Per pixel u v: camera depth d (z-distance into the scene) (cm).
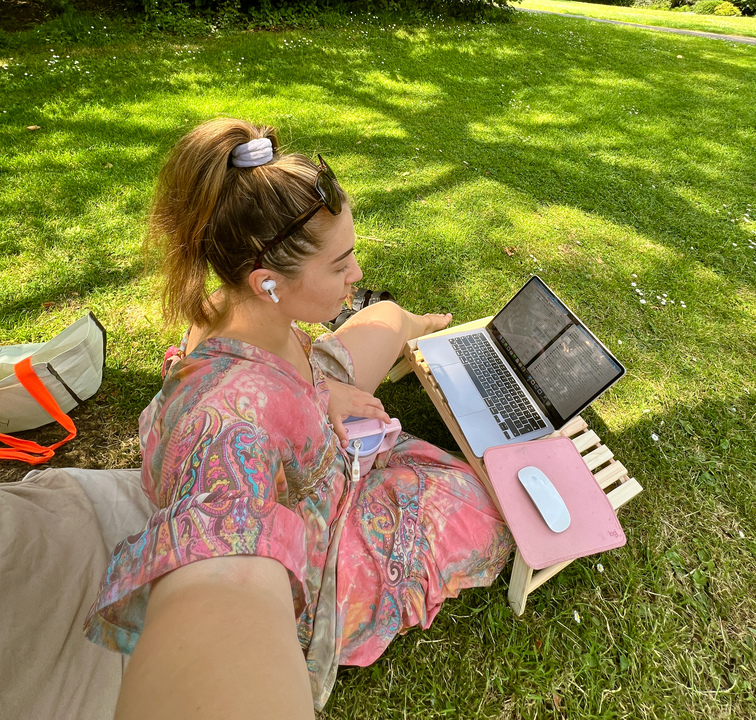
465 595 184
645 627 185
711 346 296
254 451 80
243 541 68
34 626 114
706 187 451
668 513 219
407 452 182
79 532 143
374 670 166
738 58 894
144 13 707
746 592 198
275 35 703
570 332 204
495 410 205
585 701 167
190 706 50
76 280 283
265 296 92
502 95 602
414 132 486
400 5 848
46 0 693
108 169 376
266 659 56
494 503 168
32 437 216
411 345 227
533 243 358
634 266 348
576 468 177
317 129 470
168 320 103
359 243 337
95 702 121
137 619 74
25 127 422
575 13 1347
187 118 462
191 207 86
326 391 124
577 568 197
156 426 94
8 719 102
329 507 135
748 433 253
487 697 166
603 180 443
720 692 172
